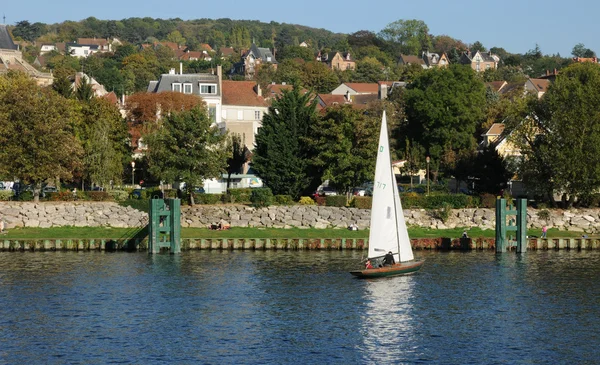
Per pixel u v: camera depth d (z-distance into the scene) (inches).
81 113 5615.2
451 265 3818.9
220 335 2662.4
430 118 6067.9
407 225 4648.1
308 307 3011.8
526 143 5088.6
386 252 3558.1
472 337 2647.6
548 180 4808.1
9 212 4530.0
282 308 2997.0
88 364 2372.0
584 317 2876.5
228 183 5462.6
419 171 6136.8
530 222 4685.0
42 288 3284.9
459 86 6127.0
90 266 3747.5
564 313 2928.2
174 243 4138.8
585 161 4640.8
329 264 3828.7
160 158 4845.0
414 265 3595.0
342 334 2679.6
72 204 4618.6
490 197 4793.3
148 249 4168.3
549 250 4298.7
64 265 3772.1
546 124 4884.4
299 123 5027.1
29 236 4372.5
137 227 4562.0
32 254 4106.8
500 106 7027.6
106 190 4965.6
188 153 4729.3
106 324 2778.1
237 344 2568.9
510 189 5300.2
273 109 5088.6
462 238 4318.4
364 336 2657.5
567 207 4813.0
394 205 3563.0
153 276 3528.5
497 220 4215.1
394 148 6525.6
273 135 4953.3
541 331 2709.2
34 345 2546.8
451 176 5531.5
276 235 4441.4
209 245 4256.9
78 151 4830.2
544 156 4771.2
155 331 2699.3
